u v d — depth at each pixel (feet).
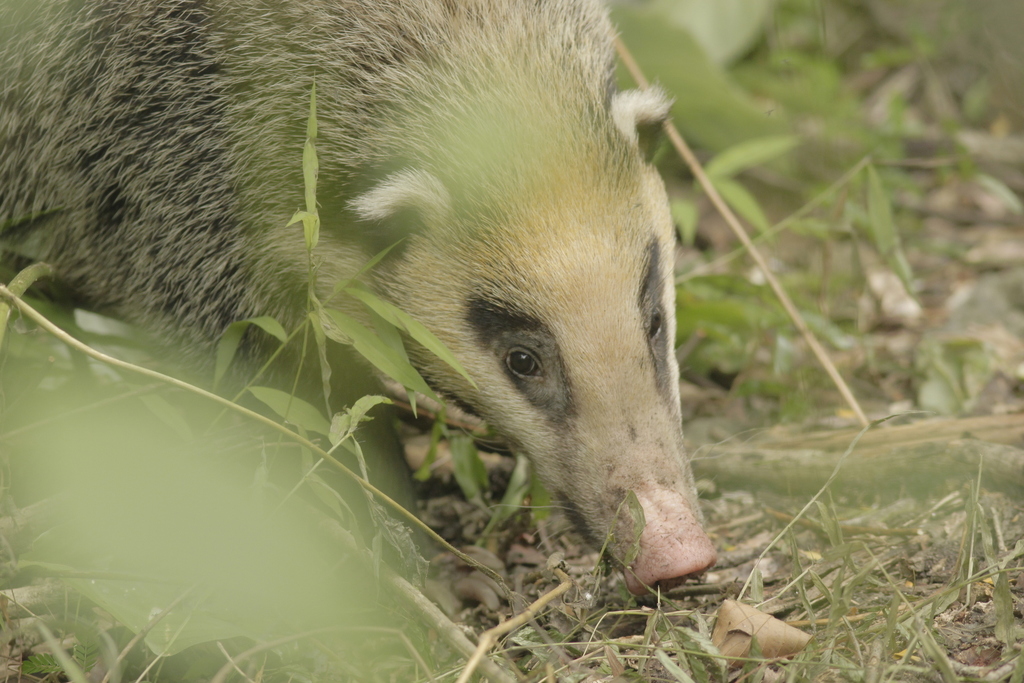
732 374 43.04
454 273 29.25
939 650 20.62
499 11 30.99
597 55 31.81
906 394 40.37
